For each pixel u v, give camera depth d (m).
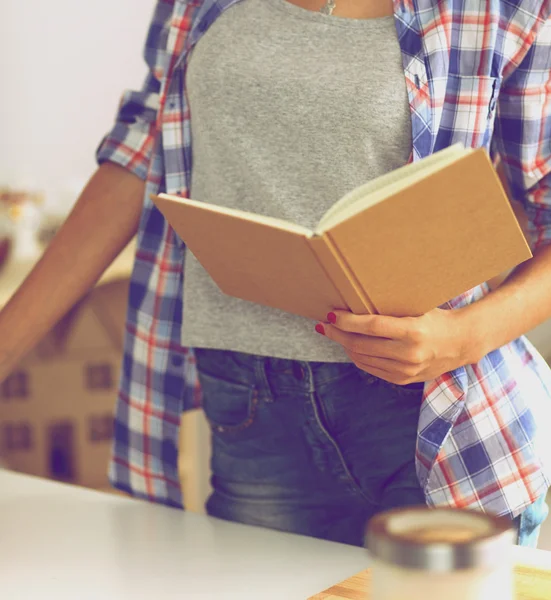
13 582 0.95
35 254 3.12
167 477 1.33
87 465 3.16
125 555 1.01
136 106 1.31
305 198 1.12
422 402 1.10
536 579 0.82
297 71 1.10
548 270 1.15
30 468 3.11
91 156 4.09
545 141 1.18
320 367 1.12
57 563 0.99
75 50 3.95
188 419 2.72
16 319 1.27
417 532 0.58
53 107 3.95
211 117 1.15
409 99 1.08
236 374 1.19
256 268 1.00
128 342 1.34
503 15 1.10
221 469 1.26
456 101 1.11
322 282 0.94
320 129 1.09
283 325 1.14
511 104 1.16
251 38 1.14
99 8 3.95
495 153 1.27
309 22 1.12
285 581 0.93
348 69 1.09
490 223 0.88
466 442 1.13
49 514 1.14
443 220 0.86
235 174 1.15
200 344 1.20
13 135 3.90
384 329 0.96
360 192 0.90
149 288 1.30
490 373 1.14
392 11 1.11
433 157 0.87
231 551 1.01
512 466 1.14
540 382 1.21
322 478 1.18
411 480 1.15
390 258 0.89
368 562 0.97
